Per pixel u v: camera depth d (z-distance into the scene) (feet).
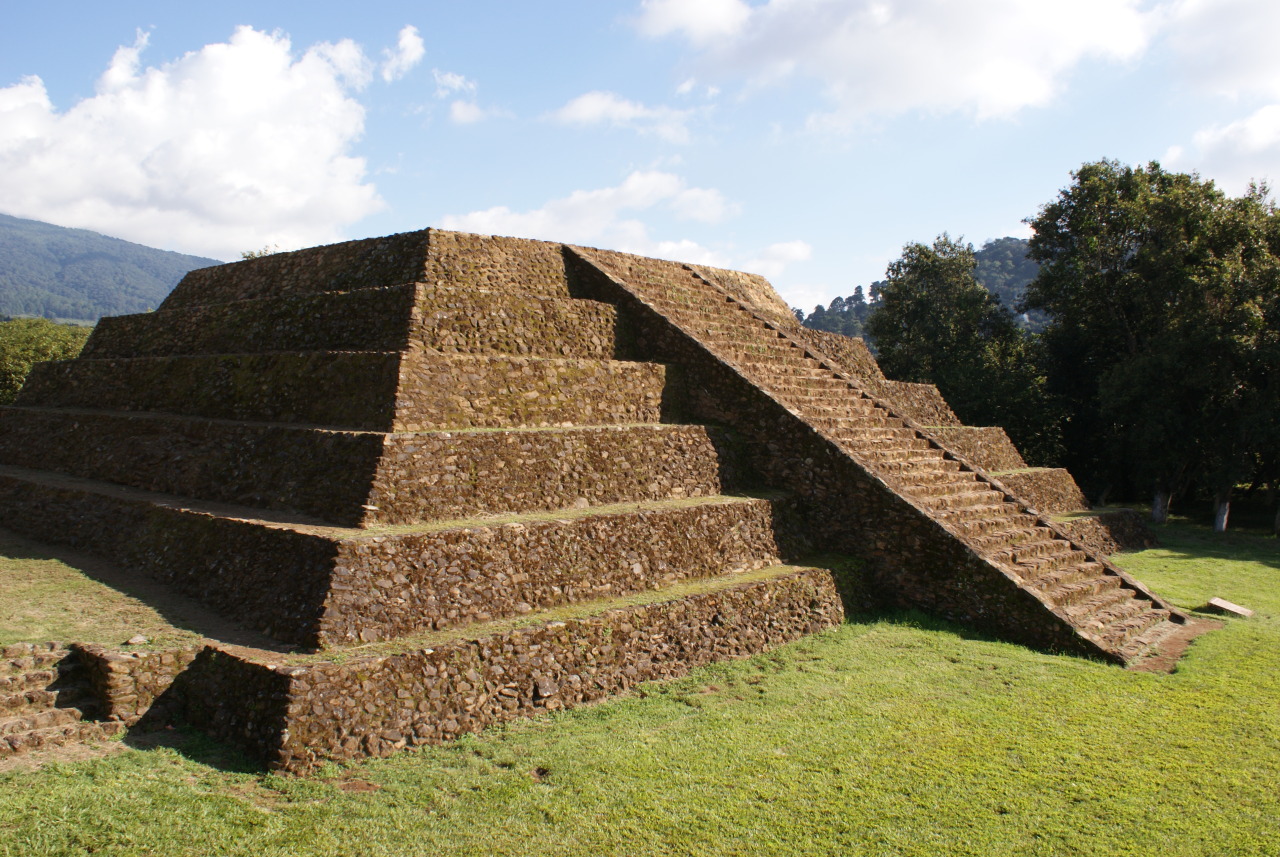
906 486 49.16
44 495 48.78
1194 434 85.56
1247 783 25.46
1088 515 73.00
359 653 27.86
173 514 39.42
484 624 32.17
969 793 24.57
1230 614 48.75
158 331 67.00
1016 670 36.01
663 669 34.55
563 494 41.60
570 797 23.84
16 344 125.80
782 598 40.70
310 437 39.78
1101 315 106.01
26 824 21.08
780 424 50.67
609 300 60.03
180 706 28.35
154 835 21.07
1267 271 83.41
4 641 29.22
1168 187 103.60
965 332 130.52
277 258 66.39
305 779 24.44
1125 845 21.83
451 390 42.80
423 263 53.93
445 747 27.17
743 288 81.35
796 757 26.81
